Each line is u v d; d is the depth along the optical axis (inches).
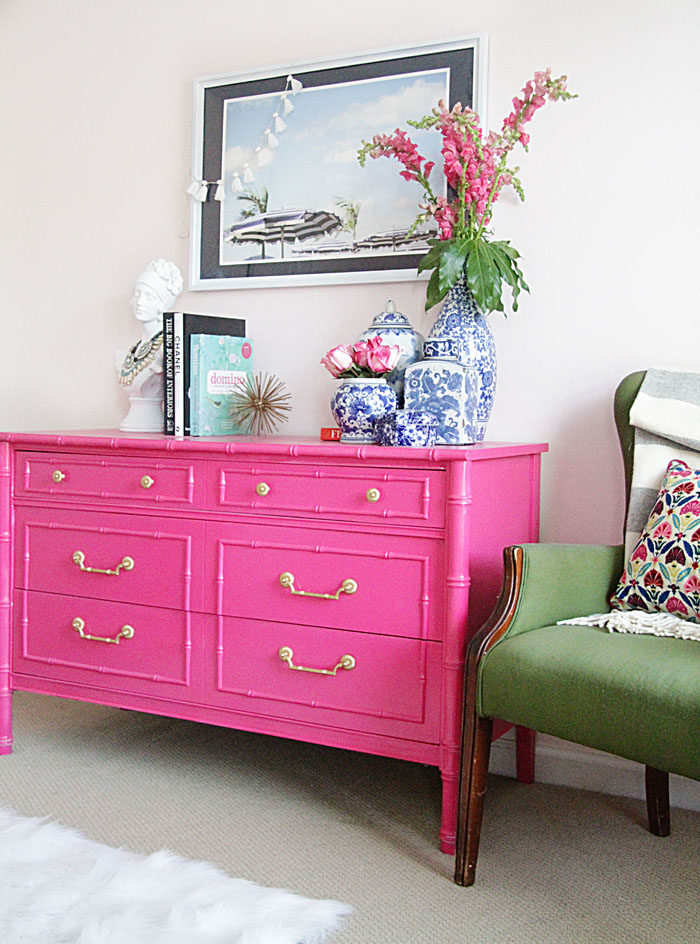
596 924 66.4
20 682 97.0
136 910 65.1
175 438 92.7
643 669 60.7
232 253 109.7
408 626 77.6
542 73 85.3
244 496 84.6
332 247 104.1
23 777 90.7
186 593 87.7
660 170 89.6
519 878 72.9
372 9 102.3
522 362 96.0
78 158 119.6
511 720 66.5
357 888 70.6
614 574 79.9
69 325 121.1
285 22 107.0
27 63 122.5
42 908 65.5
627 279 91.3
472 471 76.9
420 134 99.2
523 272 95.5
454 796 75.5
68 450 93.6
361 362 88.4
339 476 80.1
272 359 108.8
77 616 93.7
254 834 79.3
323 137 104.3
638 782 90.2
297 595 82.4
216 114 110.0
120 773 92.4
